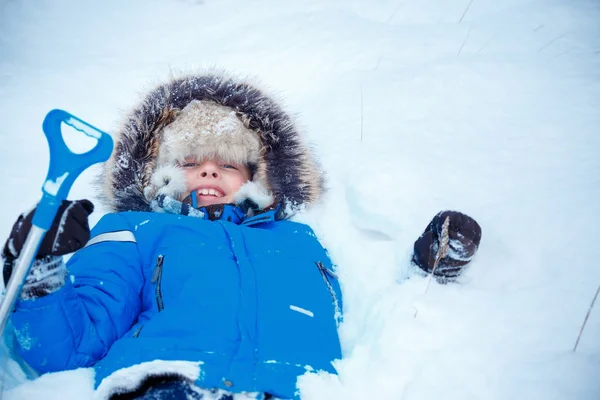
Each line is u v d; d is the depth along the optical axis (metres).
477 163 2.83
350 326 2.26
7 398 1.70
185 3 4.98
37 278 1.65
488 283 2.23
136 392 1.69
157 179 2.54
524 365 1.87
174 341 1.79
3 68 3.96
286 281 2.11
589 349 1.92
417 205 2.59
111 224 2.25
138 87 3.76
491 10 4.44
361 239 2.63
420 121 3.18
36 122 3.37
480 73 3.48
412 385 1.81
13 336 1.80
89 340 1.85
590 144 2.89
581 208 2.50
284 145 2.77
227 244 2.21
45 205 1.53
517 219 2.47
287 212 2.71
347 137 3.15
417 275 2.21
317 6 4.77
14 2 4.80
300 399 1.76
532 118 3.11
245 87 2.79
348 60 3.91
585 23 4.01
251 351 1.83
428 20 4.45
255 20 4.68
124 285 2.06
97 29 4.60
